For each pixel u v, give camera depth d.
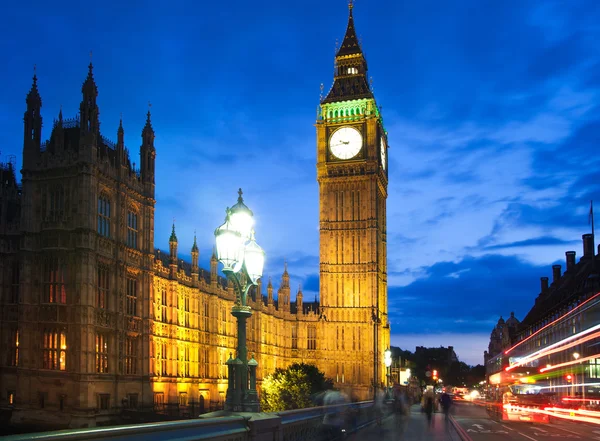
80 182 68.31
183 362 98.00
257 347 132.00
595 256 132.88
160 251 103.12
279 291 152.00
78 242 67.19
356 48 157.25
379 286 150.50
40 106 71.94
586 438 43.47
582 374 112.44
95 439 12.64
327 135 153.00
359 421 47.38
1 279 71.81
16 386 68.06
